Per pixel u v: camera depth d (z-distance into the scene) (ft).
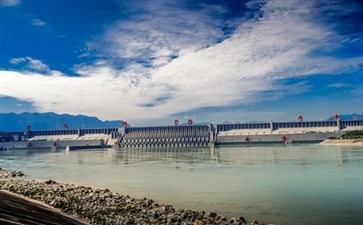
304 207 164.45
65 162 516.73
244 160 454.40
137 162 488.02
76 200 156.15
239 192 209.36
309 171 305.94
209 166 386.52
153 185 245.45
